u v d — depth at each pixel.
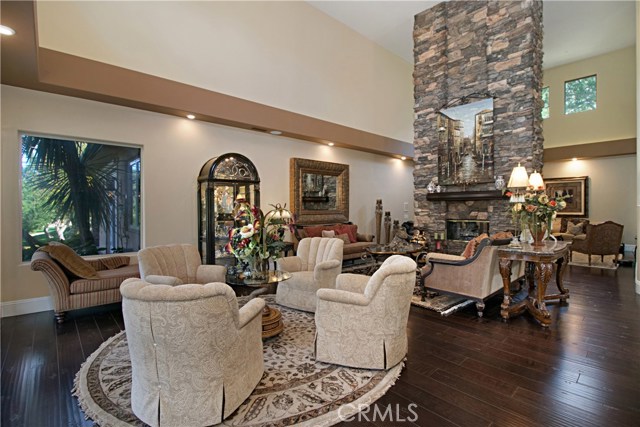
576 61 9.20
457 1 6.26
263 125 5.72
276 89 6.04
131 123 4.52
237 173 5.21
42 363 2.57
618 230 6.41
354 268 6.36
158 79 4.47
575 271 6.02
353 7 6.75
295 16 6.38
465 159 6.07
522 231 3.96
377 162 8.84
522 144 5.39
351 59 7.57
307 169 6.79
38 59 3.21
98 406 2.00
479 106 5.87
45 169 4.00
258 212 3.17
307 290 3.64
